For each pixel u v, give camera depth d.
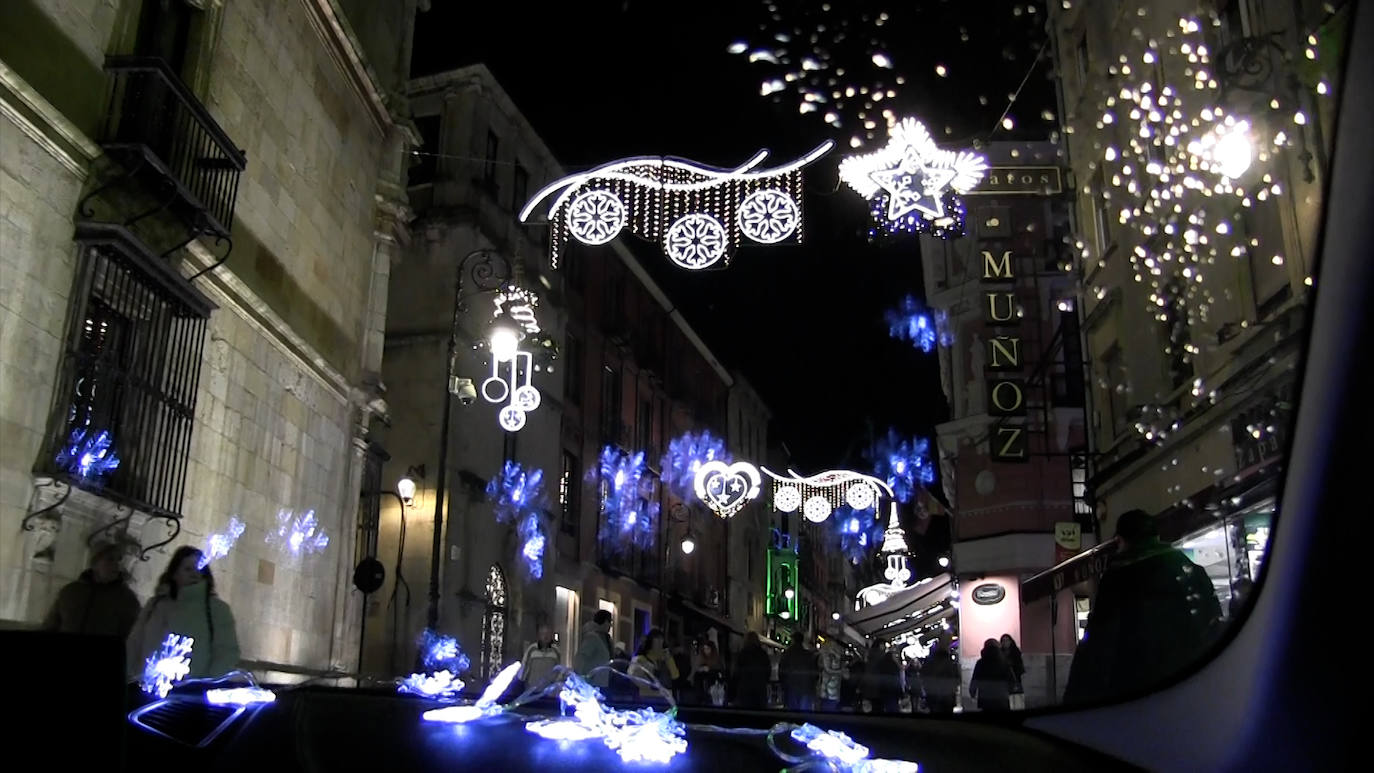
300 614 12.64
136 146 8.06
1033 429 21.16
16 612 7.20
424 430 20.61
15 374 7.23
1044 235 21.08
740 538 44.56
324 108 13.32
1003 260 20.66
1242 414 9.07
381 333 15.36
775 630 48.34
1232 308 10.21
